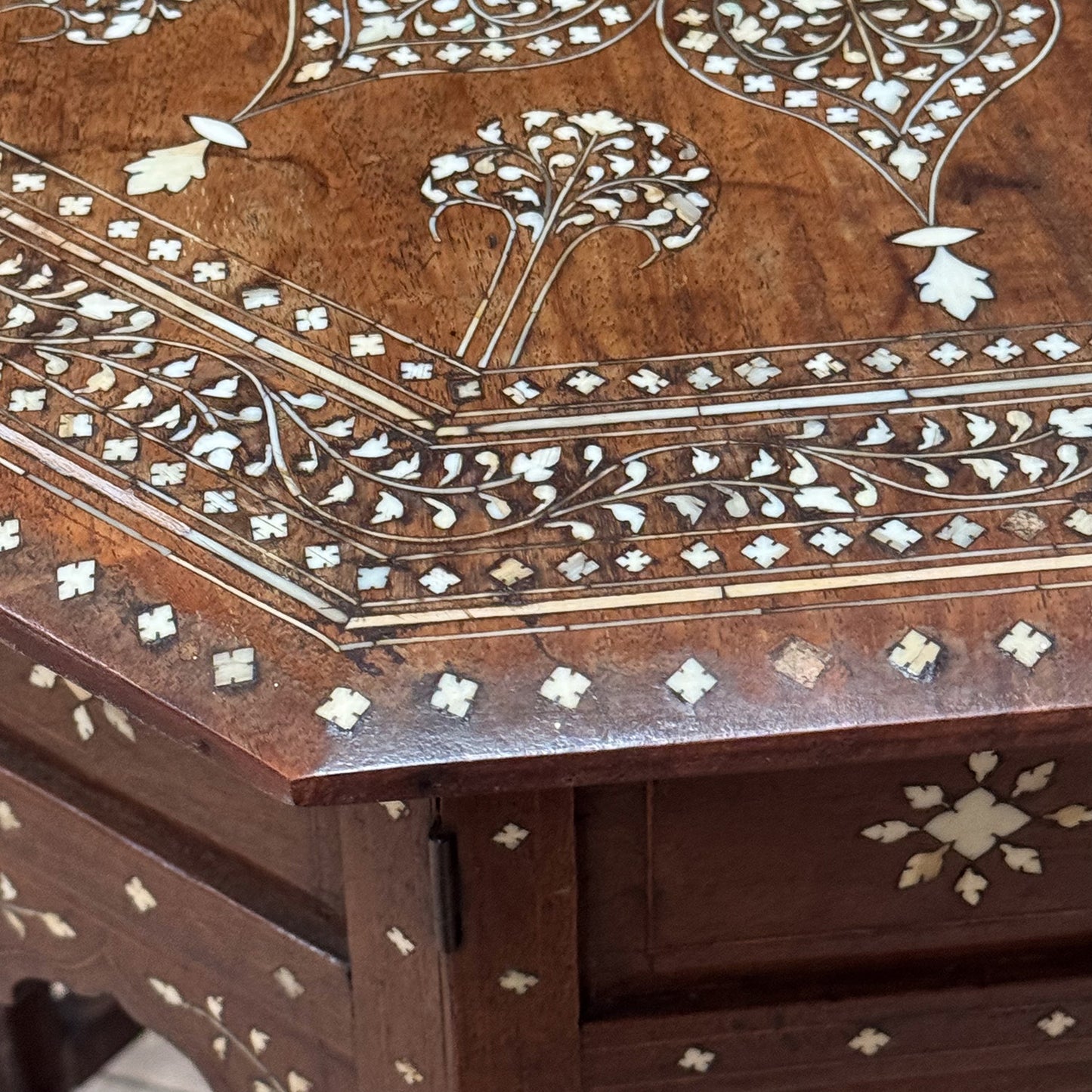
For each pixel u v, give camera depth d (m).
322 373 0.60
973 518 0.56
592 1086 0.65
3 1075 0.92
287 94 0.70
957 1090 0.68
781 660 0.54
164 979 0.72
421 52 0.71
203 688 0.54
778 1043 0.65
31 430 0.58
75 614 0.55
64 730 0.67
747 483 0.57
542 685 0.54
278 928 0.65
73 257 0.63
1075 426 0.59
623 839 0.60
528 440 0.59
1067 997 0.65
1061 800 0.60
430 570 0.56
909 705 0.53
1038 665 0.54
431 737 0.53
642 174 0.67
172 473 0.58
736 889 0.62
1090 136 0.68
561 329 0.62
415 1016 0.64
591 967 0.63
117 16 0.72
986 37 0.72
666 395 0.60
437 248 0.64
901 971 0.65
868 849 0.61
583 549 0.56
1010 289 0.63
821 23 0.73
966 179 0.66
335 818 0.62
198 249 0.64
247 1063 0.72
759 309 0.62
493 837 0.59
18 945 0.76
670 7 0.73
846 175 0.67
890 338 0.61
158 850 0.67
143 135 0.68
